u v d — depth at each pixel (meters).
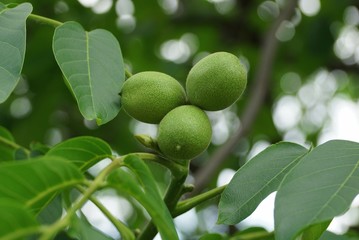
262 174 0.57
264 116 1.28
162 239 0.49
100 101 0.58
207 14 1.32
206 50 1.37
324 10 1.30
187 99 0.61
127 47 1.18
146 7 1.23
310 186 0.50
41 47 1.02
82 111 0.57
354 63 1.33
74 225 0.44
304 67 1.33
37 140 1.08
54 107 1.07
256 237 0.68
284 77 1.40
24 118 1.09
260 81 1.08
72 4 1.08
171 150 0.58
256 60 1.36
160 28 1.25
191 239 1.07
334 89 1.44
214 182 1.20
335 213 0.48
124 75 0.60
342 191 0.50
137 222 1.02
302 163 0.52
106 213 0.57
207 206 1.22
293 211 0.49
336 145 0.53
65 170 0.46
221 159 0.95
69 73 0.58
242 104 1.30
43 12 1.05
